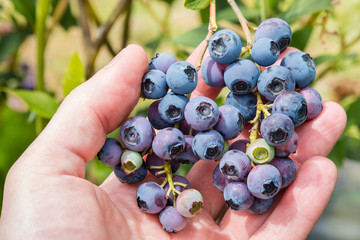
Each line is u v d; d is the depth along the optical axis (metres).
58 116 0.36
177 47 0.50
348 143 0.50
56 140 0.35
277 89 0.34
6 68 0.59
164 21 0.54
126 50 0.37
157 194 0.35
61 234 0.33
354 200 0.57
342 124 0.39
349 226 0.55
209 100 0.34
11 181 0.34
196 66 0.35
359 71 0.60
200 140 0.34
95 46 0.49
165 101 0.35
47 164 0.35
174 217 0.36
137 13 0.71
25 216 0.33
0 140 0.51
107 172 0.45
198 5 0.35
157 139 0.34
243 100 0.36
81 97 0.36
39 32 0.48
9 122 0.52
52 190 0.34
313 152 0.39
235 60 0.35
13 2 0.48
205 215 0.39
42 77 0.49
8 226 0.33
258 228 0.38
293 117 0.34
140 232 0.37
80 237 0.33
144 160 0.39
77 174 0.36
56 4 0.51
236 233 0.39
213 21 0.35
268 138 0.33
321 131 0.39
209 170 0.41
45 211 0.33
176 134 0.34
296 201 0.37
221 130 0.34
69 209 0.34
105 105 0.36
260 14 0.43
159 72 0.36
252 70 0.34
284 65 0.36
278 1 0.46
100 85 0.36
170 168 0.36
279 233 0.37
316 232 0.55
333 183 0.37
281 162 0.35
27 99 0.42
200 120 0.33
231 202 0.34
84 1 0.50
